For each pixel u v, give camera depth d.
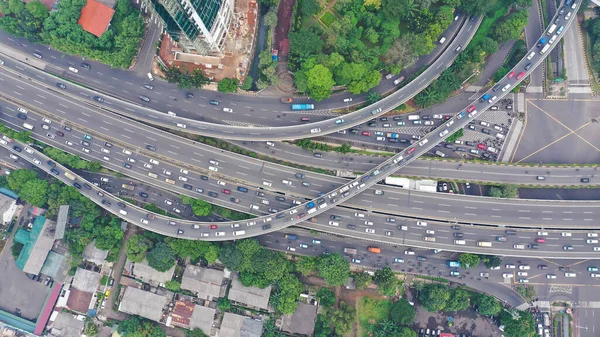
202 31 197.25
